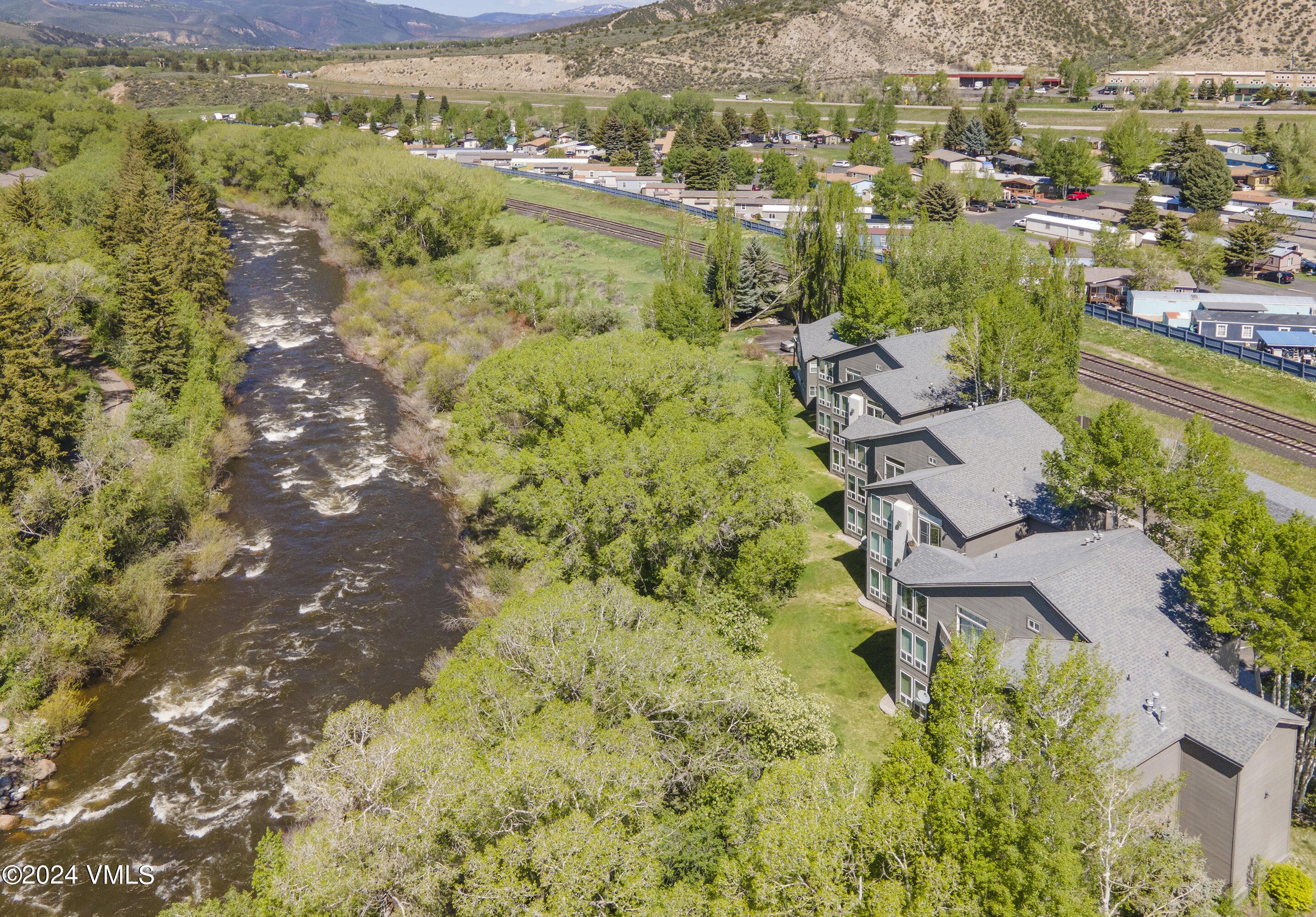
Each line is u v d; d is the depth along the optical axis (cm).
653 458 4656
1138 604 3422
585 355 5450
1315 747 3272
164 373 7306
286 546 5722
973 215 14400
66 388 6431
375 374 8462
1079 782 2405
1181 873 2517
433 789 2562
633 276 11006
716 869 2659
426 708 3178
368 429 7344
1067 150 15550
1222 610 3162
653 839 2600
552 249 12206
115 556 5238
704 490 4441
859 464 5366
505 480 5656
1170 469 4081
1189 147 16100
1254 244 11112
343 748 3130
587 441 4766
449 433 5816
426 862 2456
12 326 5834
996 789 2277
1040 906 2084
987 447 4678
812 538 5566
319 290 11019
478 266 11462
